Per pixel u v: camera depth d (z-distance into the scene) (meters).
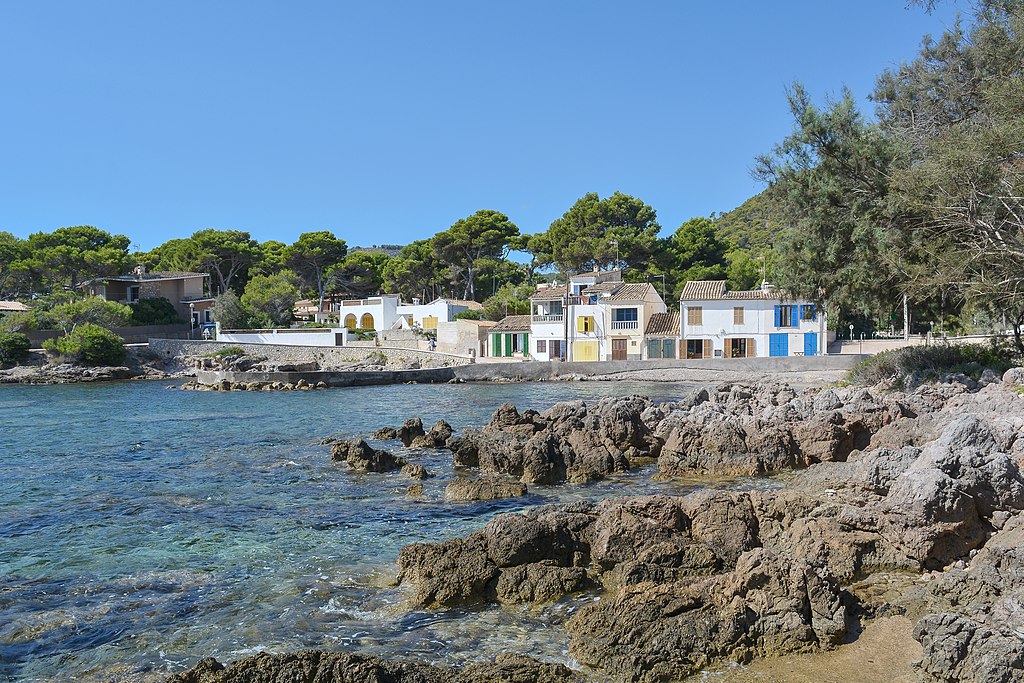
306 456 27.62
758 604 10.75
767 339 69.31
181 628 11.87
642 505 14.52
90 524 18.17
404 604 12.54
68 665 10.70
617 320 74.56
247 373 64.69
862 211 36.66
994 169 31.95
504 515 14.10
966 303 37.94
